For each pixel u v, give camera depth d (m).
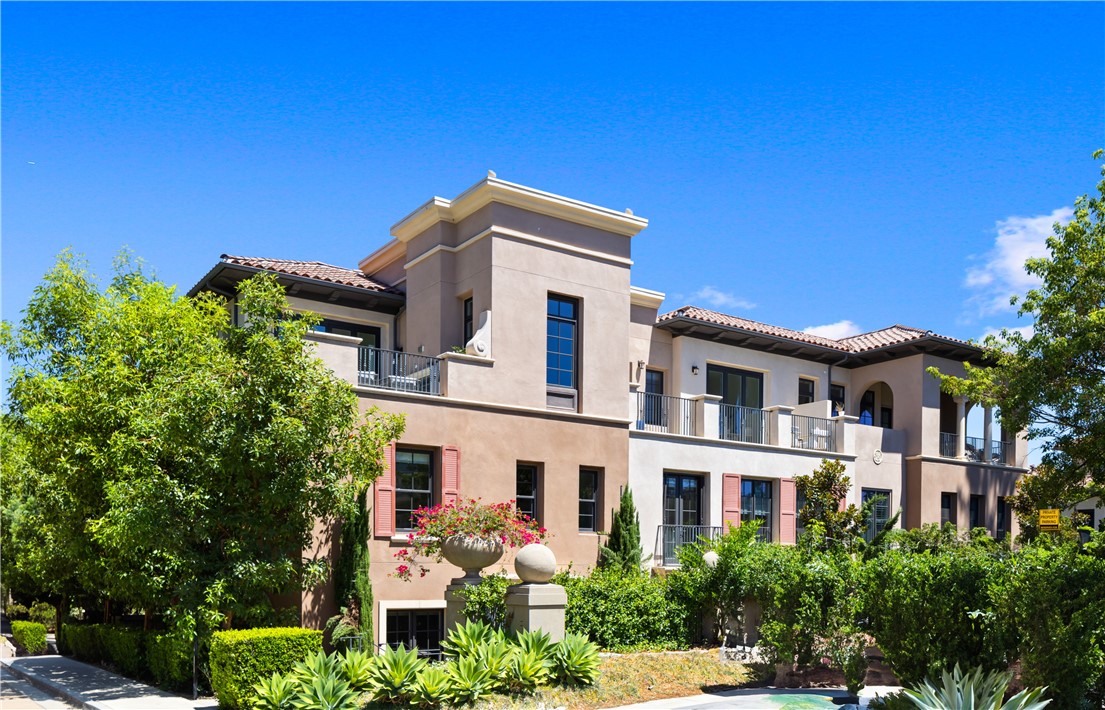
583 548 20.56
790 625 14.09
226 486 14.90
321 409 15.16
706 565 18.03
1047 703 10.09
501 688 12.70
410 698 12.02
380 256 24.12
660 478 22.94
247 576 14.56
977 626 11.70
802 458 26.02
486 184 19.97
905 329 30.73
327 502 15.46
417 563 18.19
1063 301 20.12
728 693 13.99
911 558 12.73
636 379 25.23
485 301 20.12
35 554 20.08
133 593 15.86
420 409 18.64
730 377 27.70
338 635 16.31
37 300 19.92
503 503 17.59
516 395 20.08
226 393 14.73
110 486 14.70
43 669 18.59
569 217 21.41
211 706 13.49
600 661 14.74
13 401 19.41
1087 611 10.73
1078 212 20.34
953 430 31.09
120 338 17.09
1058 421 21.22
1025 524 24.97
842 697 13.16
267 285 16.34
